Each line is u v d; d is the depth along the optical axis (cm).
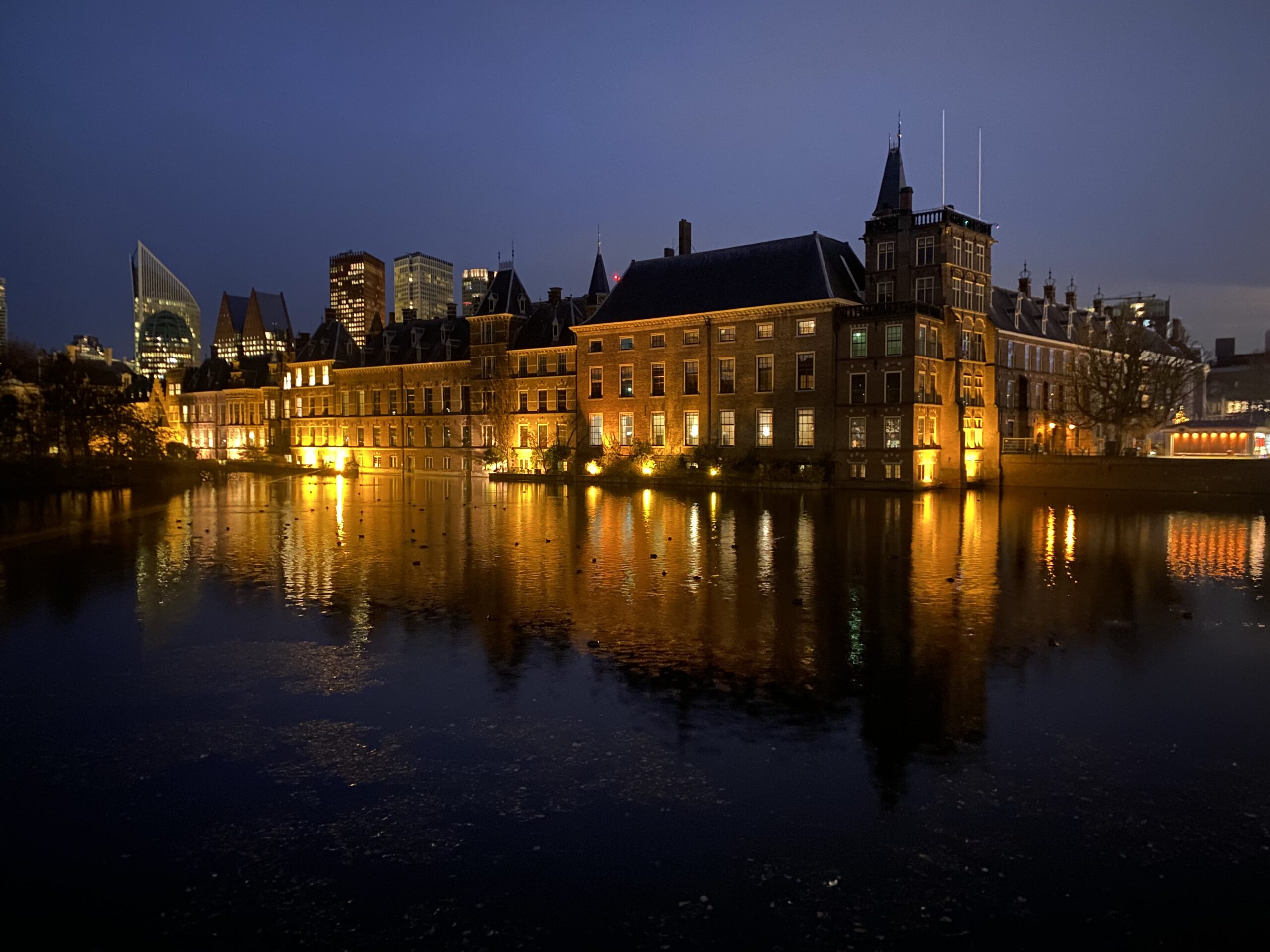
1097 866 828
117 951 716
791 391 6594
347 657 1521
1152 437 9544
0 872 834
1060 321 8669
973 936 726
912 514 4266
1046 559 2672
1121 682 1370
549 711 1243
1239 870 820
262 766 1062
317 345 10906
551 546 2955
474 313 8888
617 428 7631
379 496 5656
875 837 882
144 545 3017
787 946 713
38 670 1462
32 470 6219
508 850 862
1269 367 12019
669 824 909
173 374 14425
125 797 983
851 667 1448
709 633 1681
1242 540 3197
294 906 775
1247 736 1145
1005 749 1099
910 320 6044
